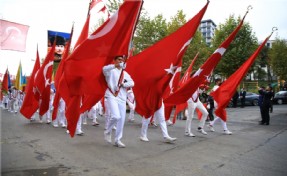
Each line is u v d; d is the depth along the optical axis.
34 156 6.32
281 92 32.41
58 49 30.03
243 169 5.32
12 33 9.51
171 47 7.76
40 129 10.69
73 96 7.21
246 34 35.88
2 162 5.80
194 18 7.63
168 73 7.83
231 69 35.78
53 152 6.72
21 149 7.05
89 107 8.23
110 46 6.84
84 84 6.98
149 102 7.95
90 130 10.45
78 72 6.78
